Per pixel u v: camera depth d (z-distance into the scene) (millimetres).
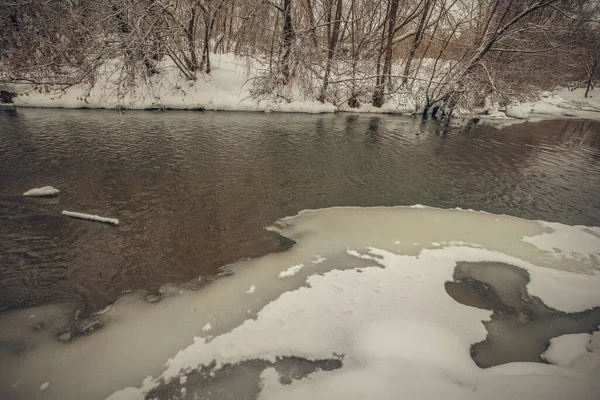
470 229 5359
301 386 2594
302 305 3434
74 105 12391
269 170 7504
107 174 6684
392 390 2527
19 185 5969
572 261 4578
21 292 3484
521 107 20375
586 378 2648
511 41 14109
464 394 2479
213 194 6094
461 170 8500
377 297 3615
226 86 14477
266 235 4820
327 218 5449
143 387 2557
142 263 4023
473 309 3555
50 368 2676
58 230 4641
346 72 14922
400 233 5090
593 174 8805
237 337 3023
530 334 3273
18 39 12609
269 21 13945
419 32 15656
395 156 9328
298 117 14070
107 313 3250
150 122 11164
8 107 12016
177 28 11969
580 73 34281
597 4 14422
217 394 2525
